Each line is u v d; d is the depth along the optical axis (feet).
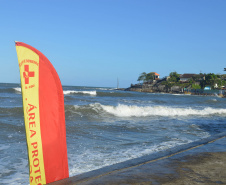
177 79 438.81
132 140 25.49
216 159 12.19
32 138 7.43
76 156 18.34
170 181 8.81
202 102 120.47
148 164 11.02
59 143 8.27
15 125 30.14
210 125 40.78
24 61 7.24
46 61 7.86
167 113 56.08
